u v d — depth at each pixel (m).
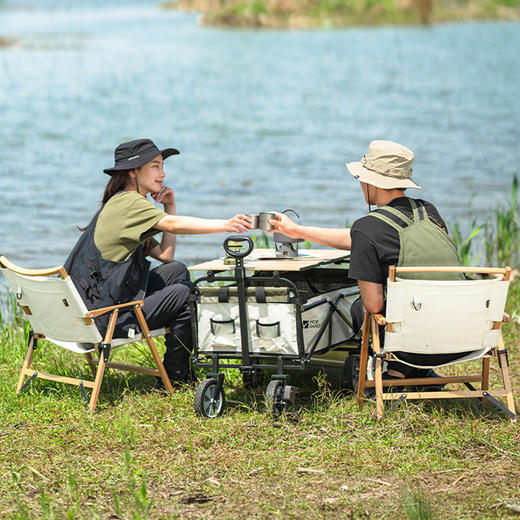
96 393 6.88
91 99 32.03
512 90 36.09
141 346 8.84
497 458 5.88
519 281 11.00
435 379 6.69
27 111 29.00
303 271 7.51
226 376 7.76
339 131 25.69
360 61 46.88
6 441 6.35
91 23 78.06
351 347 7.24
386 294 6.67
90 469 5.84
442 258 6.45
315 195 17.41
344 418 6.57
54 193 17.56
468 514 5.09
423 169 20.17
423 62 47.28
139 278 7.17
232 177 19.20
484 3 85.38
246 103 31.41
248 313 6.63
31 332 7.41
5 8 101.50
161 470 5.80
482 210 16.03
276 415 6.55
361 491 5.44
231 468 5.81
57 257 13.01
